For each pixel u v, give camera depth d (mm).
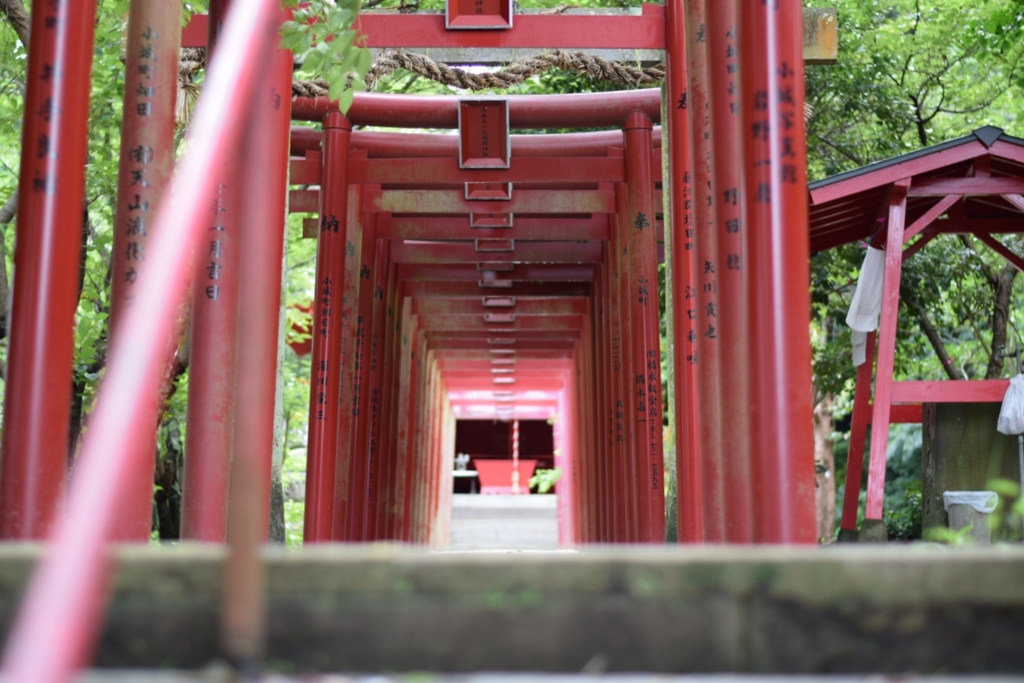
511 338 21516
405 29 9688
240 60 1913
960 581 1996
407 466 18984
